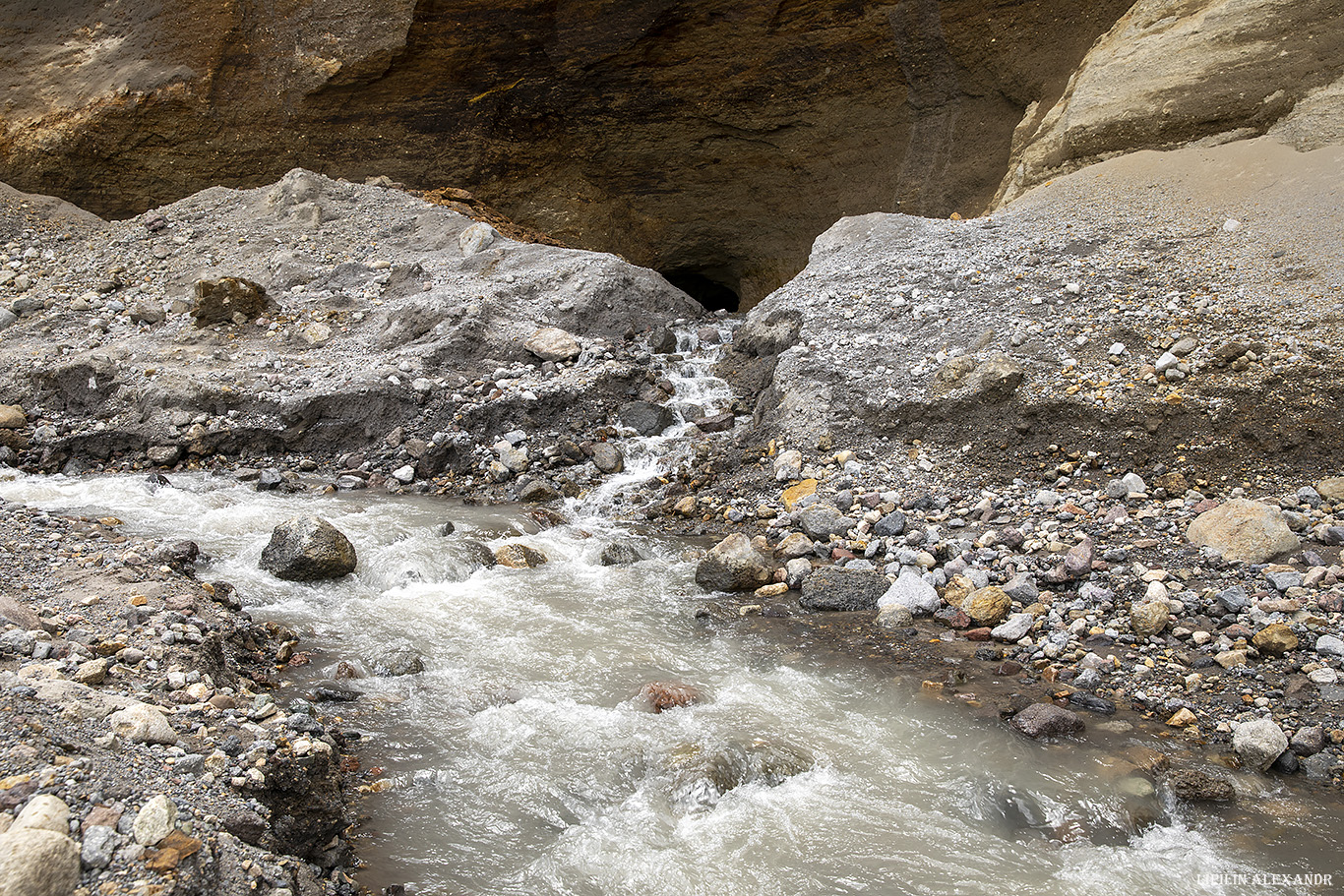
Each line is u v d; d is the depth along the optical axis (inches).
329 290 405.7
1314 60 361.1
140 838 98.4
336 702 164.1
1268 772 149.9
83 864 94.0
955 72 502.3
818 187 562.6
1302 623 182.2
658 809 139.6
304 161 533.0
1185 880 125.4
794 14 515.2
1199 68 390.3
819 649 192.9
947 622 204.2
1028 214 379.6
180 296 402.6
